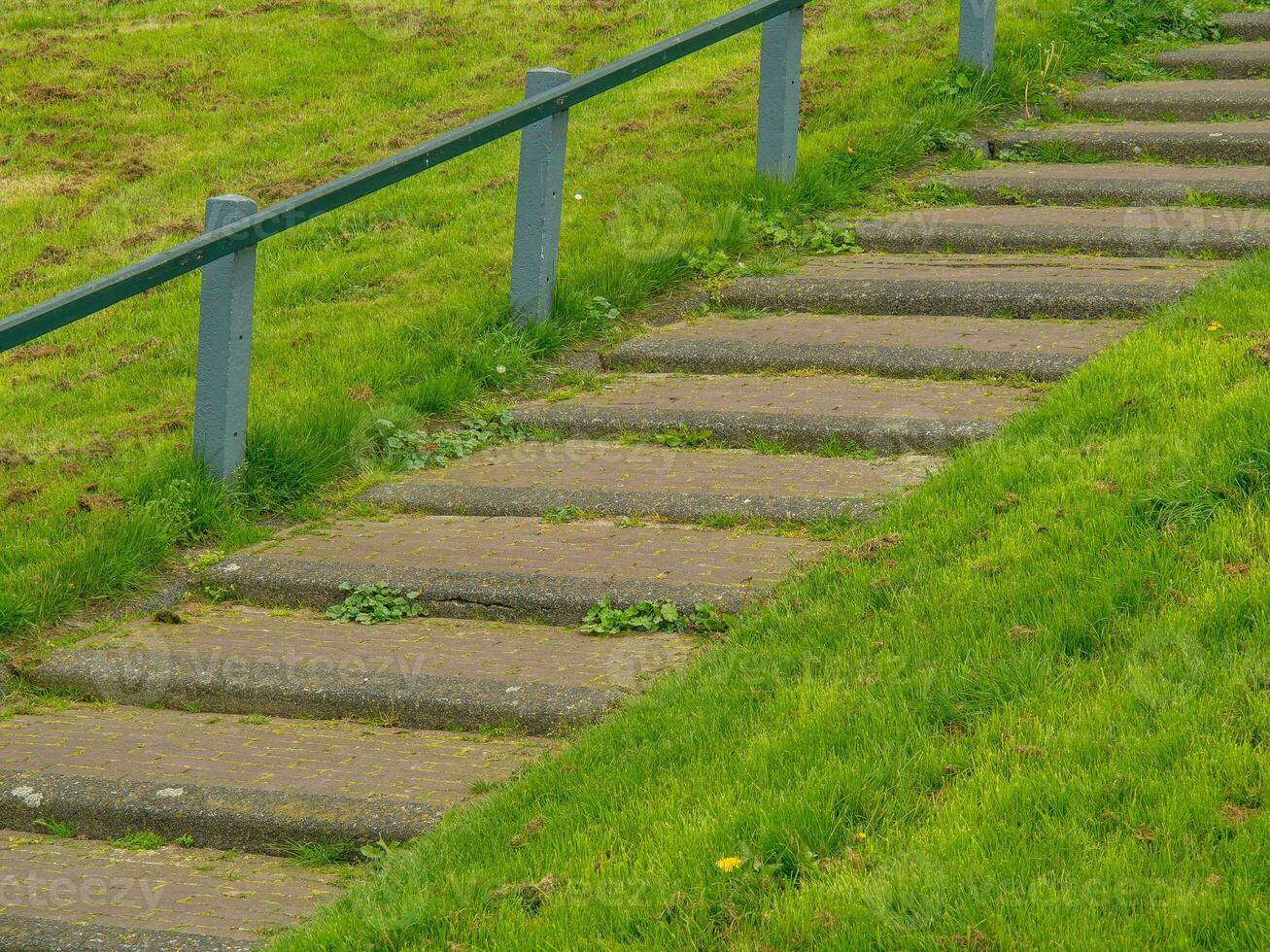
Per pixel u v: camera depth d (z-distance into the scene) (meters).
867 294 9.43
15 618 6.70
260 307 10.75
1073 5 14.18
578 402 8.67
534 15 17.81
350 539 7.38
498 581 6.63
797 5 10.85
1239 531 5.41
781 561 6.53
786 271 10.09
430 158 8.27
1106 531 5.62
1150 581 5.23
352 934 4.34
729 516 7.07
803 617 5.77
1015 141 11.83
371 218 12.54
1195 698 4.55
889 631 5.42
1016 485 6.27
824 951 3.84
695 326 9.55
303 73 16.75
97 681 6.35
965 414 7.62
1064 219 10.32
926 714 4.84
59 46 18.06
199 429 7.80
